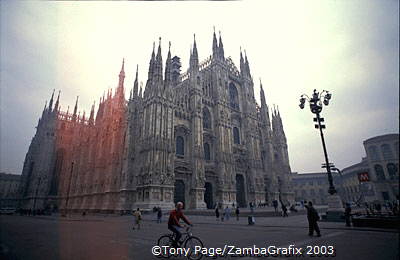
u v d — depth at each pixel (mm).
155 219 36031
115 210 54219
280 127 91000
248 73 86750
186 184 54188
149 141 50031
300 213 42781
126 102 68938
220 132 64875
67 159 73125
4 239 14992
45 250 12812
